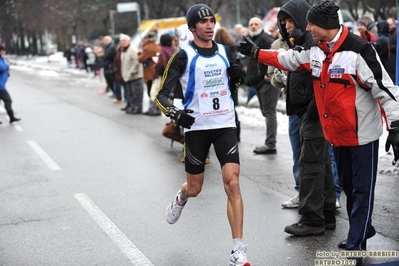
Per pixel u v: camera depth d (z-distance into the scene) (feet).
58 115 93.61
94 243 34.96
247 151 60.70
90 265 31.68
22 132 77.82
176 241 34.86
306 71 34.09
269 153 59.06
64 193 46.44
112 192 46.34
